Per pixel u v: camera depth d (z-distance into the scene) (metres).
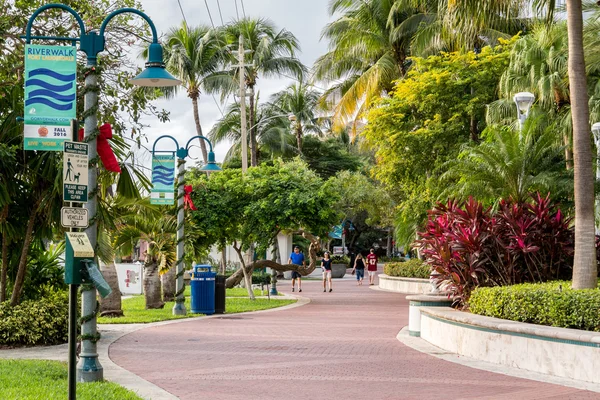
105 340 14.44
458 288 14.37
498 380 10.13
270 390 9.34
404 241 33.38
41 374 9.83
